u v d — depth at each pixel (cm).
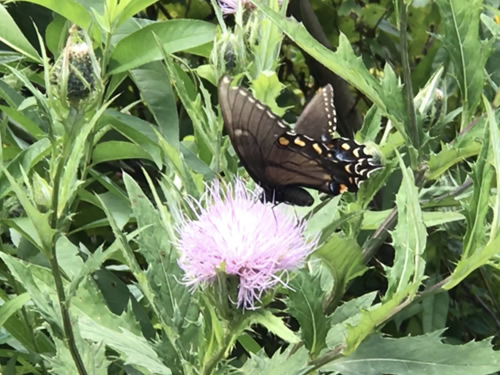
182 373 22
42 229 21
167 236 23
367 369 22
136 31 31
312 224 26
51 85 23
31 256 30
